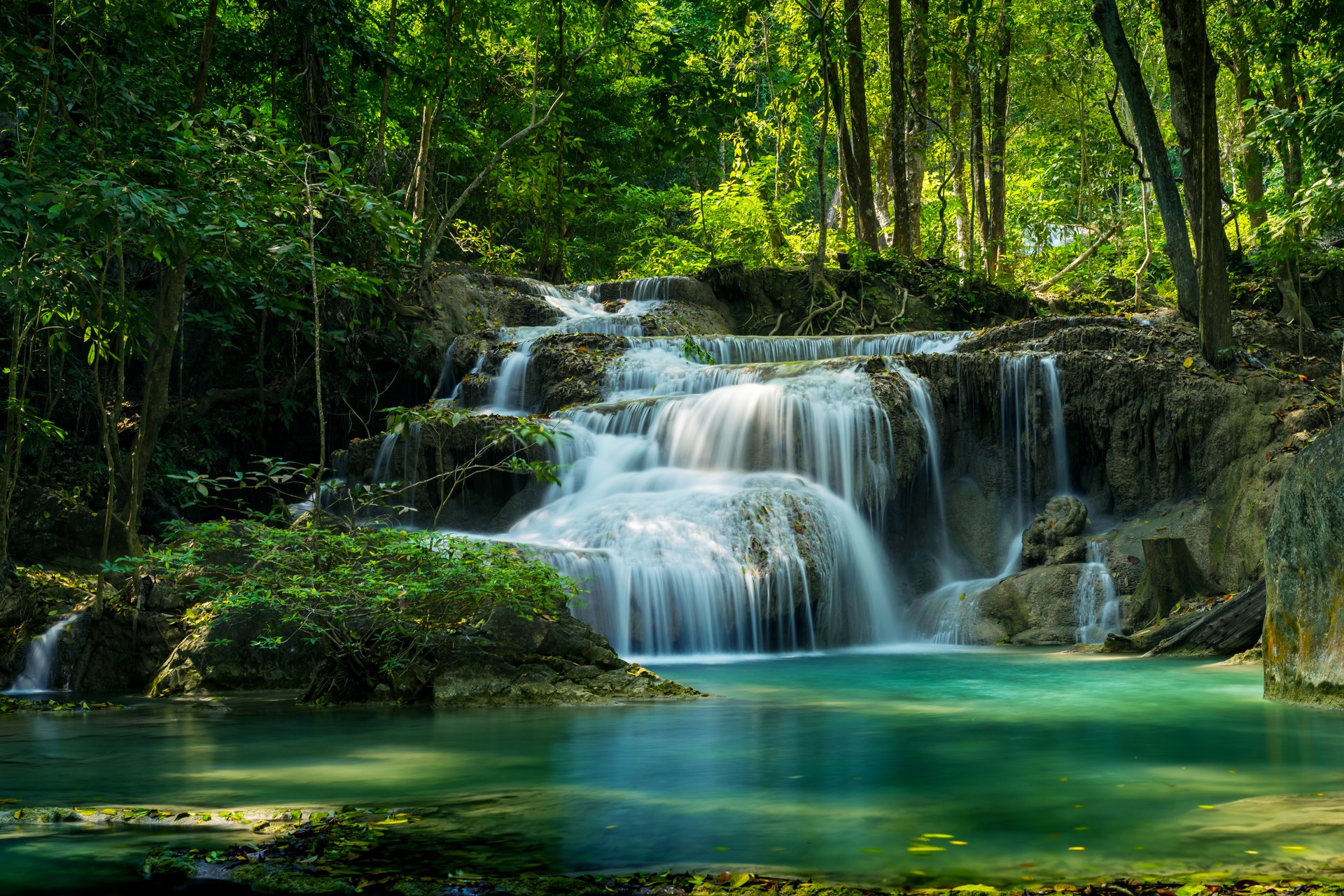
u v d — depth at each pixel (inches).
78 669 379.9
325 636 323.3
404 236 371.9
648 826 155.7
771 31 1117.1
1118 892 118.3
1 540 408.8
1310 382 594.2
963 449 625.6
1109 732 249.0
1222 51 960.9
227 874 132.4
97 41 457.4
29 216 320.8
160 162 421.7
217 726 273.0
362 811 166.1
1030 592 528.7
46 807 171.0
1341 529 280.2
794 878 127.1
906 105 1104.2
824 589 505.4
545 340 724.7
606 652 339.9
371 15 849.5
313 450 766.5
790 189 1392.7
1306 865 129.3
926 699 319.6
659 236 1365.7
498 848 143.6
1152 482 582.9
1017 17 1134.4
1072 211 1230.9
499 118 1058.7
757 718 279.3
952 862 133.5
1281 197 776.3
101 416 402.6
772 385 595.8
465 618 333.4
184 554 325.7
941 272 956.6
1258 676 373.4
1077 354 608.1
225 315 714.8
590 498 571.2
